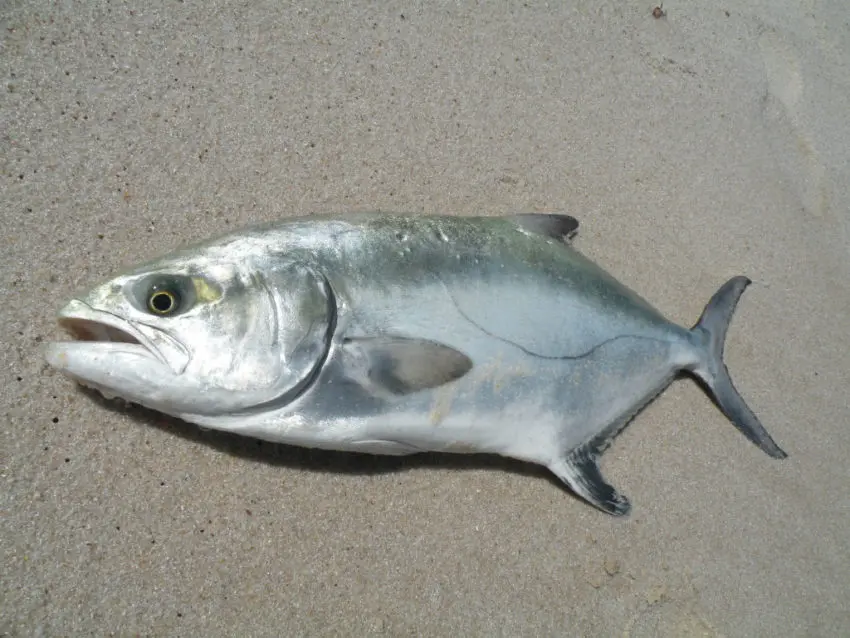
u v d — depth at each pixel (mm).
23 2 843
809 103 1213
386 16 993
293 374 695
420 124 968
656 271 1013
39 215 790
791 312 1055
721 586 877
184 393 682
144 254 816
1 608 686
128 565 723
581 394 815
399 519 800
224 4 923
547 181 1004
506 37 1045
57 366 679
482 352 756
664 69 1124
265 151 893
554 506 846
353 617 760
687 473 911
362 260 733
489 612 796
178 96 876
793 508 939
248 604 738
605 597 835
